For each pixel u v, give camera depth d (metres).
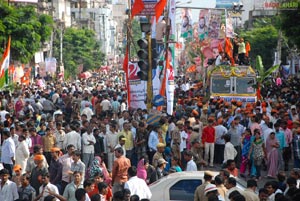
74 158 20.95
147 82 30.20
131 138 27.05
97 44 129.50
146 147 27.08
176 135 27.02
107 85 67.69
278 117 33.03
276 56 82.88
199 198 16.58
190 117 32.41
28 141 25.19
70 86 65.56
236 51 48.69
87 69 115.38
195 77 93.56
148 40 28.88
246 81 44.75
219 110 35.88
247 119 32.50
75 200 17.53
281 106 35.66
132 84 32.72
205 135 29.58
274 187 16.69
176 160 21.94
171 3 31.59
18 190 18.77
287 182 17.09
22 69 75.56
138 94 32.72
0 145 27.20
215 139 29.84
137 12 31.02
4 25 61.78
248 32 99.75
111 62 178.12
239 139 29.62
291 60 83.00
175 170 21.36
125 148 26.89
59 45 105.88
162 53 31.94
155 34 31.62
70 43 110.62
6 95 42.91
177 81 81.19
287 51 90.00
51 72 87.62
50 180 21.03
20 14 64.94
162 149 23.31
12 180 20.81
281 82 66.88
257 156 26.86
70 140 25.73
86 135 26.06
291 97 47.09
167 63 31.84
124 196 15.26
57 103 43.06
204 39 79.06
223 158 30.06
